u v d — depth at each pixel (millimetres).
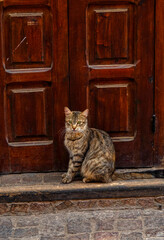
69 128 4520
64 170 4926
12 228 4027
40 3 4465
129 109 4820
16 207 4398
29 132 4805
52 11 4496
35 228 4023
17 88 4684
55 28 4543
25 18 4496
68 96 4738
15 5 4461
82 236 3889
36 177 4785
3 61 4582
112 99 4777
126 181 4633
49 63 4641
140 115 4828
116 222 4102
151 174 4855
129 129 4883
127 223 4082
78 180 4691
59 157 4887
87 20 4559
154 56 4680
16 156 4832
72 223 4094
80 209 4348
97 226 4039
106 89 4746
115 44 4633
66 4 4492
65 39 4578
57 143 4848
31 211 4320
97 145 4637
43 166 4898
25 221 4141
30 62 4621
